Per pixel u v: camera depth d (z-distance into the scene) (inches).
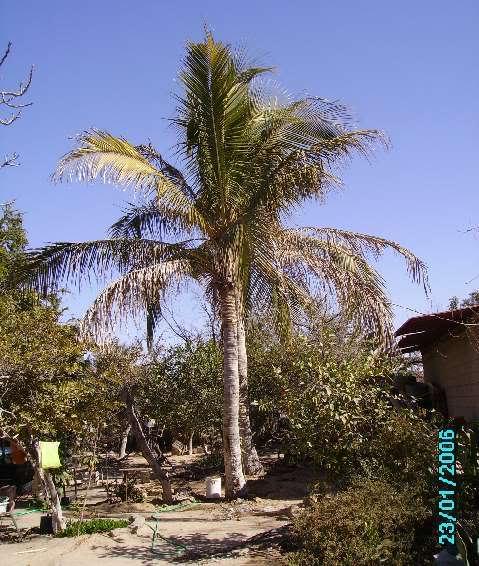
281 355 570.3
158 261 501.4
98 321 450.6
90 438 493.0
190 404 692.1
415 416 310.2
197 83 468.1
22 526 430.0
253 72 498.3
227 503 492.4
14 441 372.5
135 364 550.6
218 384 704.4
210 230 496.1
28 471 619.5
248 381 661.3
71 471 564.7
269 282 458.3
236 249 421.4
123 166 416.5
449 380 459.8
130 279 461.1
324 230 556.4
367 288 517.0
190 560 293.9
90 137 419.8
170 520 418.6
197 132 497.4
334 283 522.0
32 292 481.4
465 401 410.0
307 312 527.5
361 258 537.3
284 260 530.0
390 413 311.4
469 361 392.5
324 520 250.4
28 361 358.9
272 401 608.7
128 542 343.0
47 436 452.4
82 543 342.6
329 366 328.8
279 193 487.8
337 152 463.5
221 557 292.8
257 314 499.2
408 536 228.4
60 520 386.0
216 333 598.5
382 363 359.6
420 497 251.0
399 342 488.7
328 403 311.7
